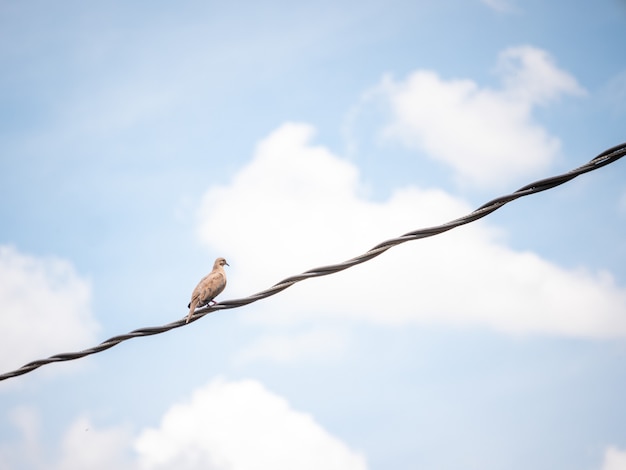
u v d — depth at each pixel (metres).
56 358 12.05
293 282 11.13
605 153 10.16
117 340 11.80
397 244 10.69
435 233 10.58
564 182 10.23
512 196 10.35
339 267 10.91
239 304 11.41
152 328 11.73
